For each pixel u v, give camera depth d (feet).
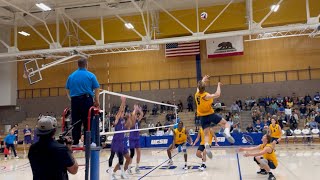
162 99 85.51
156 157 47.83
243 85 82.12
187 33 76.54
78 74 15.60
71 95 15.51
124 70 88.38
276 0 71.31
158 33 77.05
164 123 74.59
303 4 70.64
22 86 91.91
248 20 70.38
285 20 71.05
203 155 33.88
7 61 85.61
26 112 90.99
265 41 81.92
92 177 14.07
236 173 30.60
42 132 11.47
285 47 80.74
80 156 52.19
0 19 74.84
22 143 76.64
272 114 71.56
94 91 16.01
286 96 79.56
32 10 71.20
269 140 27.71
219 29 75.31
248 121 73.61
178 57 85.97
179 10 76.89
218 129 66.08
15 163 49.16
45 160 11.29
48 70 91.40
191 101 81.71
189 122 75.97
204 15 64.18
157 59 87.10
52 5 69.10
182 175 30.27
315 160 38.40
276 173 29.96
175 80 85.61
